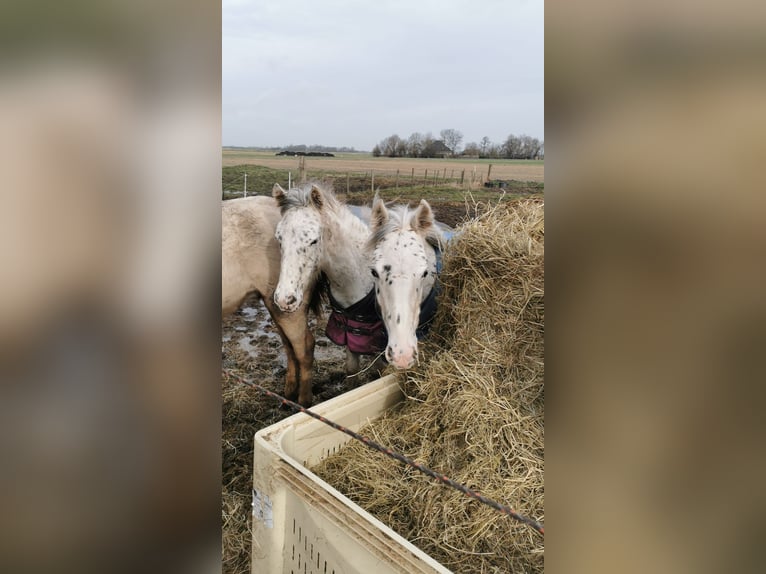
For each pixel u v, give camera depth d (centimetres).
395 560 86
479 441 134
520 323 147
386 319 151
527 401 140
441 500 127
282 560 115
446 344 165
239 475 167
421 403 152
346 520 95
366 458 141
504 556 114
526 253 148
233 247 181
